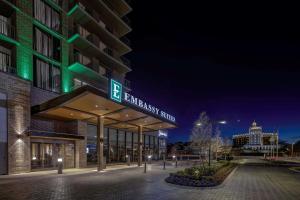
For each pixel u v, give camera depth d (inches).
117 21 1636.3
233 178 745.0
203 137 1355.8
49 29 1039.0
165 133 2176.4
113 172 878.4
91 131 1199.6
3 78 737.6
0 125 720.3
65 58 1130.7
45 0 1053.2
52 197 427.8
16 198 416.5
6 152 732.7
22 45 886.4
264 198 447.5
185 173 681.6
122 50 1723.7
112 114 986.7
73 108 861.2
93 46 1280.8
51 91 1003.9
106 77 1391.5
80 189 509.0
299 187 580.1
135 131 1625.2
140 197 437.4
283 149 4276.6
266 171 1011.3
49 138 900.6
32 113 850.8
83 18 1275.8
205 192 491.8
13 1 884.6
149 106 1082.7
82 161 1055.6
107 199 419.2
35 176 698.2
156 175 786.8
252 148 5526.6
